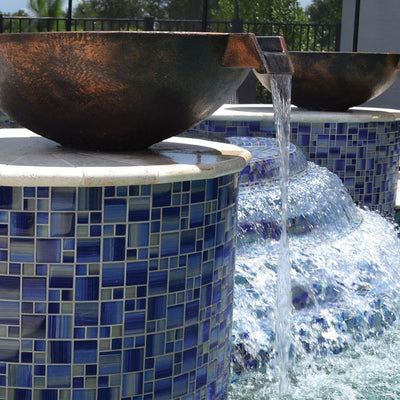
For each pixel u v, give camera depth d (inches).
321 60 206.4
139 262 83.0
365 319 137.0
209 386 93.9
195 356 90.3
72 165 83.9
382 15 375.9
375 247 159.2
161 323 85.8
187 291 87.5
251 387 117.6
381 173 212.4
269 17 813.2
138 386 85.6
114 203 80.7
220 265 92.5
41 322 81.4
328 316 132.0
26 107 90.4
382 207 215.0
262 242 141.9
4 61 87.0
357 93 211.5
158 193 82.7
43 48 84.3
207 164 86.9
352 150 205.2
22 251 80.0
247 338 119.1
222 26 828.6
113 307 82.7
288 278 118.0
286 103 109.9
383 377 124.6
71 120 90.0
